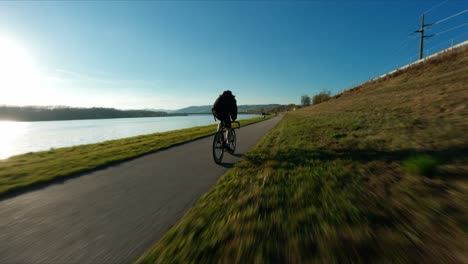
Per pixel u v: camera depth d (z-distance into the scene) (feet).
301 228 6.40
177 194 10.96
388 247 5.24
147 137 43.55
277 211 7.61
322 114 61.16
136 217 8.55
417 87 52.65
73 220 8.42
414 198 7.55
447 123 17.79
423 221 6.19
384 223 6.25
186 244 6.18
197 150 24.68
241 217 7.44
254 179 11.68
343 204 7.61
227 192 10.21
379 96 63.93
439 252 4.94
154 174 14.89
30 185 12.82
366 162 12.25
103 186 12.62
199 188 11.75
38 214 9.05
